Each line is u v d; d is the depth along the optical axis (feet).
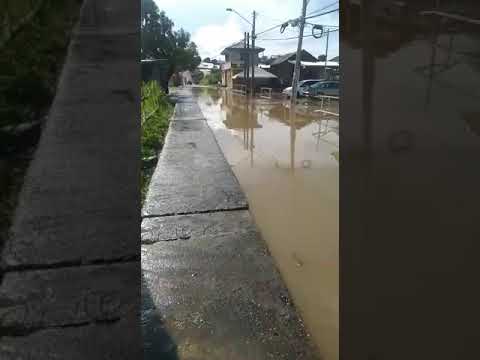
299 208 16.85
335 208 16.81
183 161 25.67
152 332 8.86
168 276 11.33
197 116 51.78
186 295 10.33
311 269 11.70
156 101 51.29
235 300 10.12
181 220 15.58
